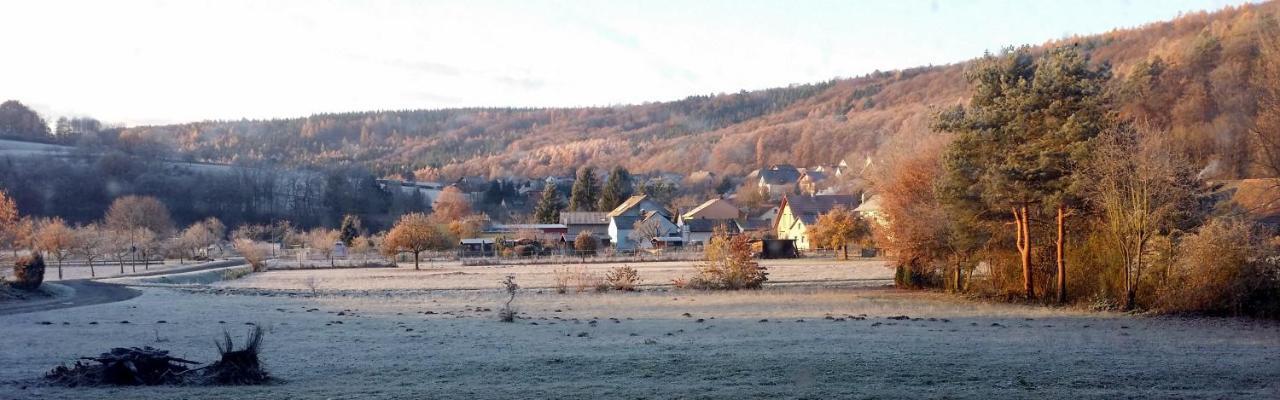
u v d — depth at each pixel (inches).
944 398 445.1
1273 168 1231.5
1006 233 1424.7
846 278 2068.2
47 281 1947.6
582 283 1764.3
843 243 3058.6
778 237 4097.0
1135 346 746.8
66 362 630.5
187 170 5452.8
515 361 627.5
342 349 726.5
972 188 1336.1
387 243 2967.5
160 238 3870.6
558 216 5251.0
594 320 1052.5
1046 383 503.5
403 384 514.9
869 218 2571.4
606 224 4785.9
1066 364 596.7
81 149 5300.2
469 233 4247.0
